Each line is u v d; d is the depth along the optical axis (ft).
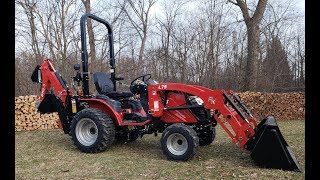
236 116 15.85
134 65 58.65
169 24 58.39
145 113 18.34
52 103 20.26
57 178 13.30
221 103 15.64
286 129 27.86
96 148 17.49
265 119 15.66
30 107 27.76
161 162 15.71
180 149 15.90
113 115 18.40
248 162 15.60
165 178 13.19
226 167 14.70
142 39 72.33
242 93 36.96
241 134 15.15
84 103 19.66
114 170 14.42
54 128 28.37
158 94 17.20
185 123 17.02
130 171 14.23
